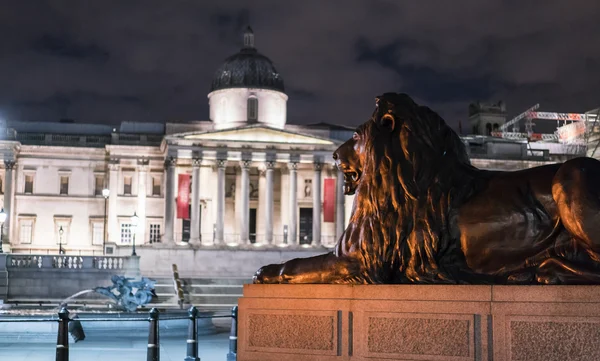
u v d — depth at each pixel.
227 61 87.31
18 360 19.16
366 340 7.50
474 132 106.50
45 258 53.12
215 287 62.84
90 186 81.88
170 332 28.05
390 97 8.16
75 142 82.19
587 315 6.29
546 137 109.12
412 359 7.18
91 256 53.69
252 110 84.88
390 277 7.91
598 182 6.65
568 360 6.33
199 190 74.56
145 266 70.62
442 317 7.05
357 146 8.48
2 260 51.69
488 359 6.74
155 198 81.69
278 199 83.00
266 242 74.75
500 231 7.28
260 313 8.27
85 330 26.42
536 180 7.25
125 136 81.31
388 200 7.96
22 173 80.69
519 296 6.65
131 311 29.09
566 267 6.71
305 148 76.75
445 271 7.53
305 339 7.90
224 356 21.00
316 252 73.81
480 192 7.62
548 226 7.10
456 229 7.59
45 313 29.20
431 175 7.78
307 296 7.95
